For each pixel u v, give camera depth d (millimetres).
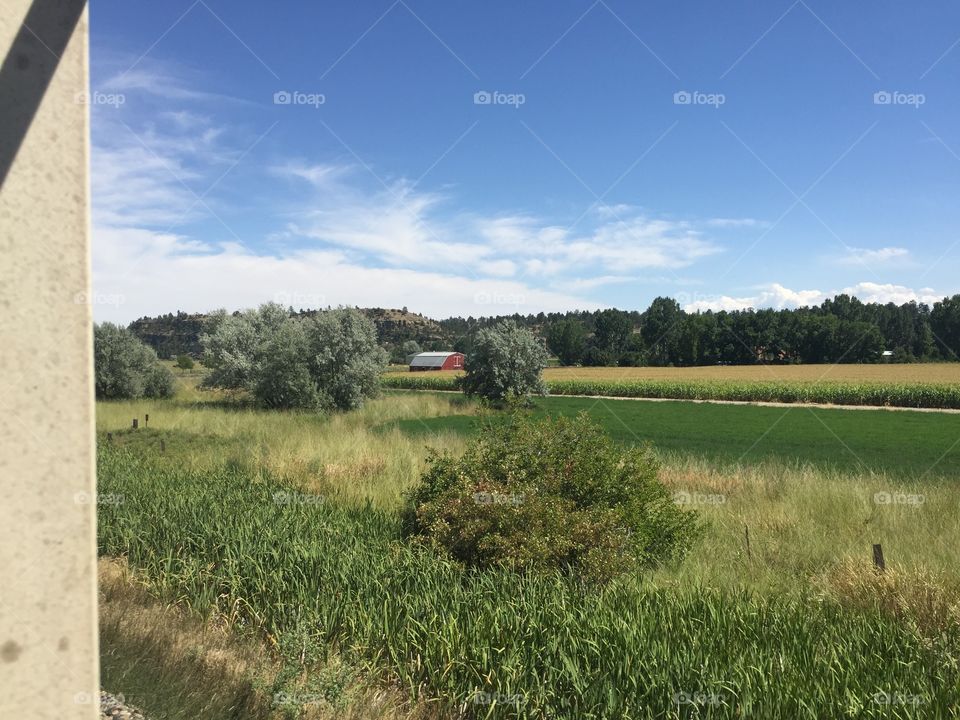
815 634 5254
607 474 8016
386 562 6406
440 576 6137
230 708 3842
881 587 6340
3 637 1158
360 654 4738
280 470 13062
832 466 18219
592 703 3996
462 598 5395
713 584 6789
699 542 8555
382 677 4566
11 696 1166
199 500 8812
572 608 5312
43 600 1201
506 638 4684
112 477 10812
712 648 4695
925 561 7465
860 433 27344
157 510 8117
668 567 7590
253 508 8625
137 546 6973
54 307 1216
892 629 5457
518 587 5855
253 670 4398
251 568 6062
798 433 27281
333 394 30688
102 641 4543
